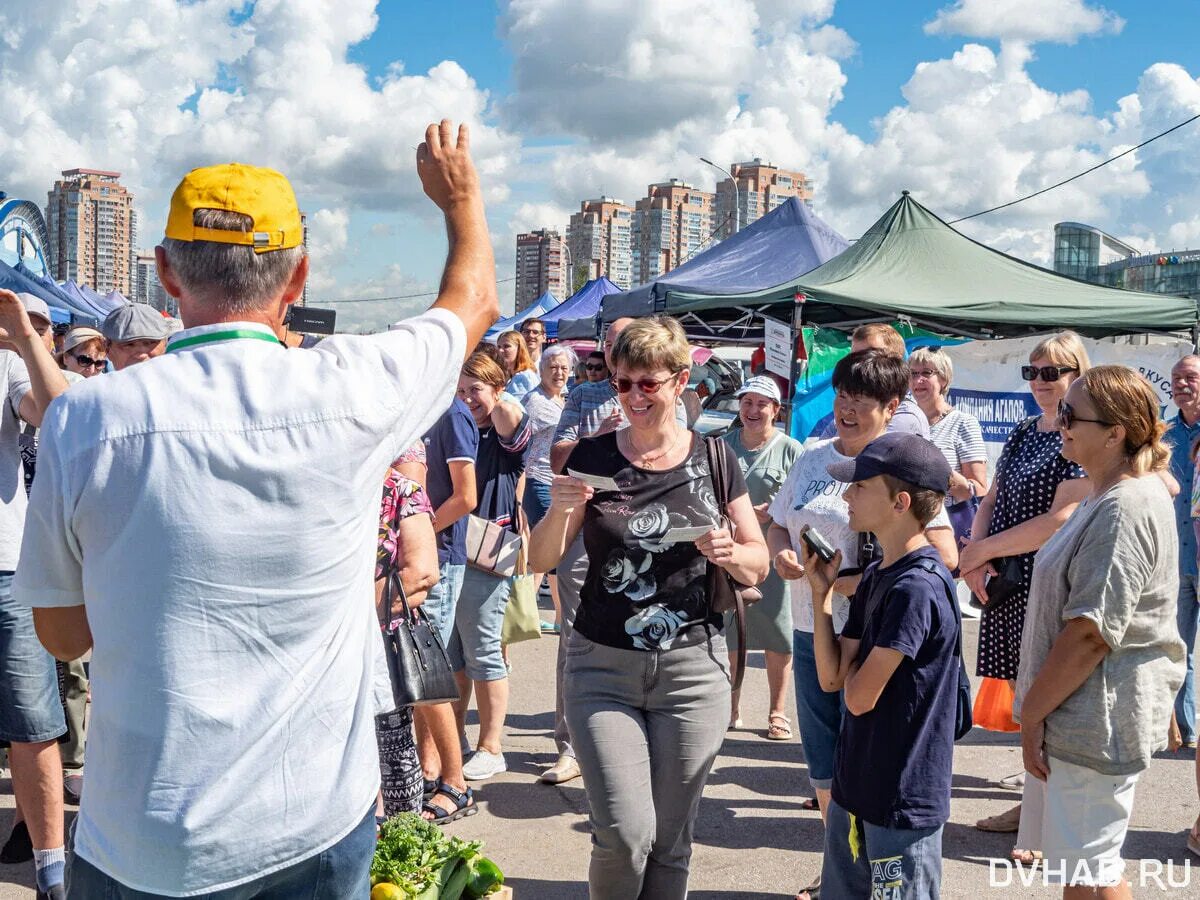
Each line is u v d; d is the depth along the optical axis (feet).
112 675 5.11
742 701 20.88
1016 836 14.56
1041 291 36.19
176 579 5.00
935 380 19.99
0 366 11.65
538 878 13.26
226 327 5.41
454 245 6.21
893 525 9.14
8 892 12.45
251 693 5.14
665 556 10.21
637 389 10.39
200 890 5.09
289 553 5.16
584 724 9.94
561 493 10.17
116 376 5.24
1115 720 9.14
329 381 5.36
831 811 9.53
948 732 8.81
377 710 10.52
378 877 9.84
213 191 5.39
